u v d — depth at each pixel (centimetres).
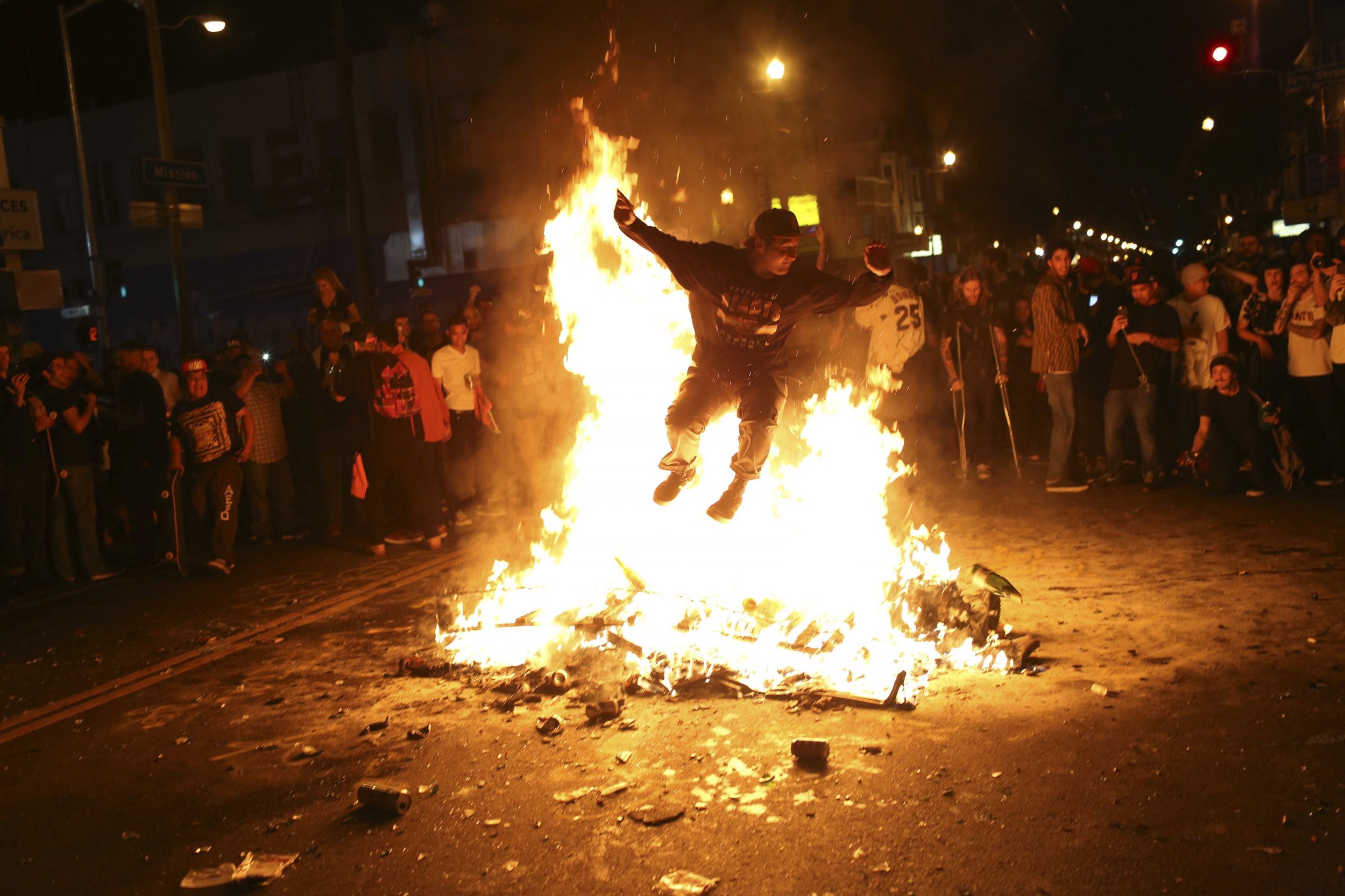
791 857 354
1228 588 649
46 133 3384
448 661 588
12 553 895
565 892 341
